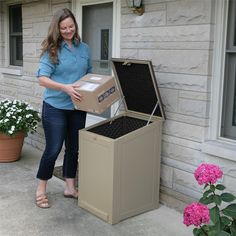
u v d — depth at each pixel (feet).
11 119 16.48
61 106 12.02
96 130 12.32
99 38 15.57
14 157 17.07
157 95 11.60
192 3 11.13
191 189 11.78
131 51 13.28
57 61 11.62
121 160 11.18
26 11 18.85
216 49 10.93
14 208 12.41
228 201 8.90
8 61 21.70
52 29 11.46
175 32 11.69
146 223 11.46
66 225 11.36
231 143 11.02
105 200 11.46
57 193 13.58
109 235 10.82
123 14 13.43
